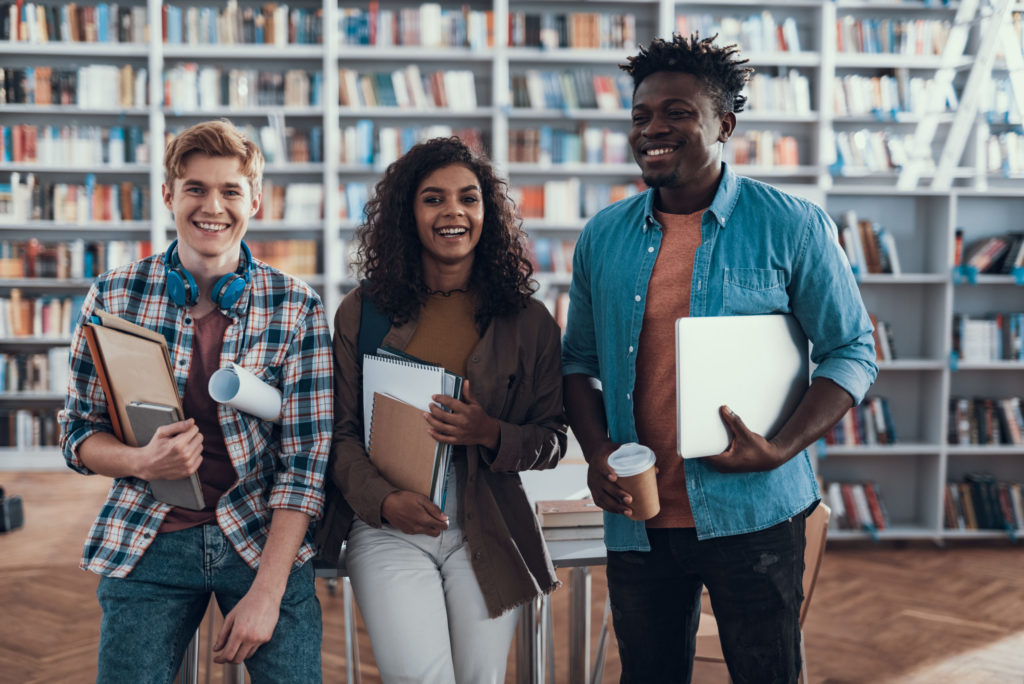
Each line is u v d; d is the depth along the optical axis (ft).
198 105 20.33
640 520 4.90
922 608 11.66
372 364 5.46
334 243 20.54
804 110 21.29
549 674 7.55
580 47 20.92
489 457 5.42
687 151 4.87
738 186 5.17
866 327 5.14
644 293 5.16
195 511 5.02
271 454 5.32
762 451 4.75
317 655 5.11
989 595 12.23
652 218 5.24
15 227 20.51
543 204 20.97
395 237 5.59
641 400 5.20
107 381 4.85
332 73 20.30
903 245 15.44
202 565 4.99
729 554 4.97
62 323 20.26
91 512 16.17
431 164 5.54
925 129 17.28
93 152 20.29
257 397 4.91
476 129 20.94
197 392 5.10
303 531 5.05
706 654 7.07
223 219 5.03
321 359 5.36
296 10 20.49
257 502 5.20
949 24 21.17
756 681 5.01
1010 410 15.01
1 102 20.11
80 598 11.63
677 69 4.88
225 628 4.75
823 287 4.98
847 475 15.64
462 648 5.32
